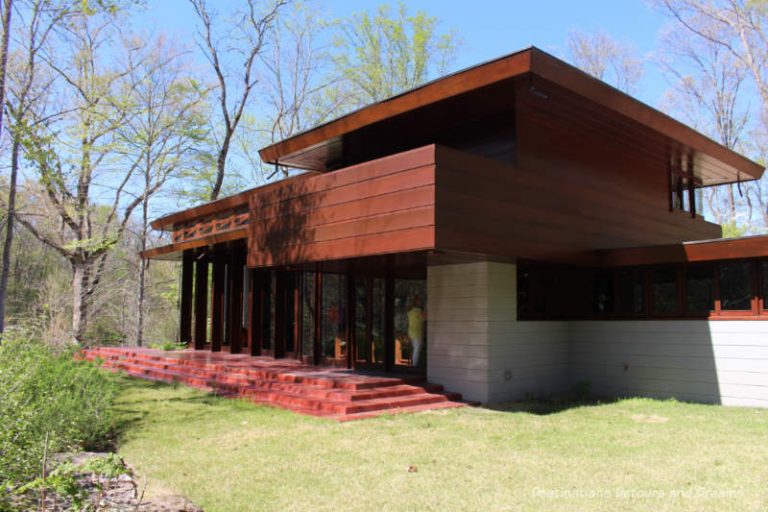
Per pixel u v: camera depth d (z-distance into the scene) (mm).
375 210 9555
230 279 18859
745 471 6039
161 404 10148
